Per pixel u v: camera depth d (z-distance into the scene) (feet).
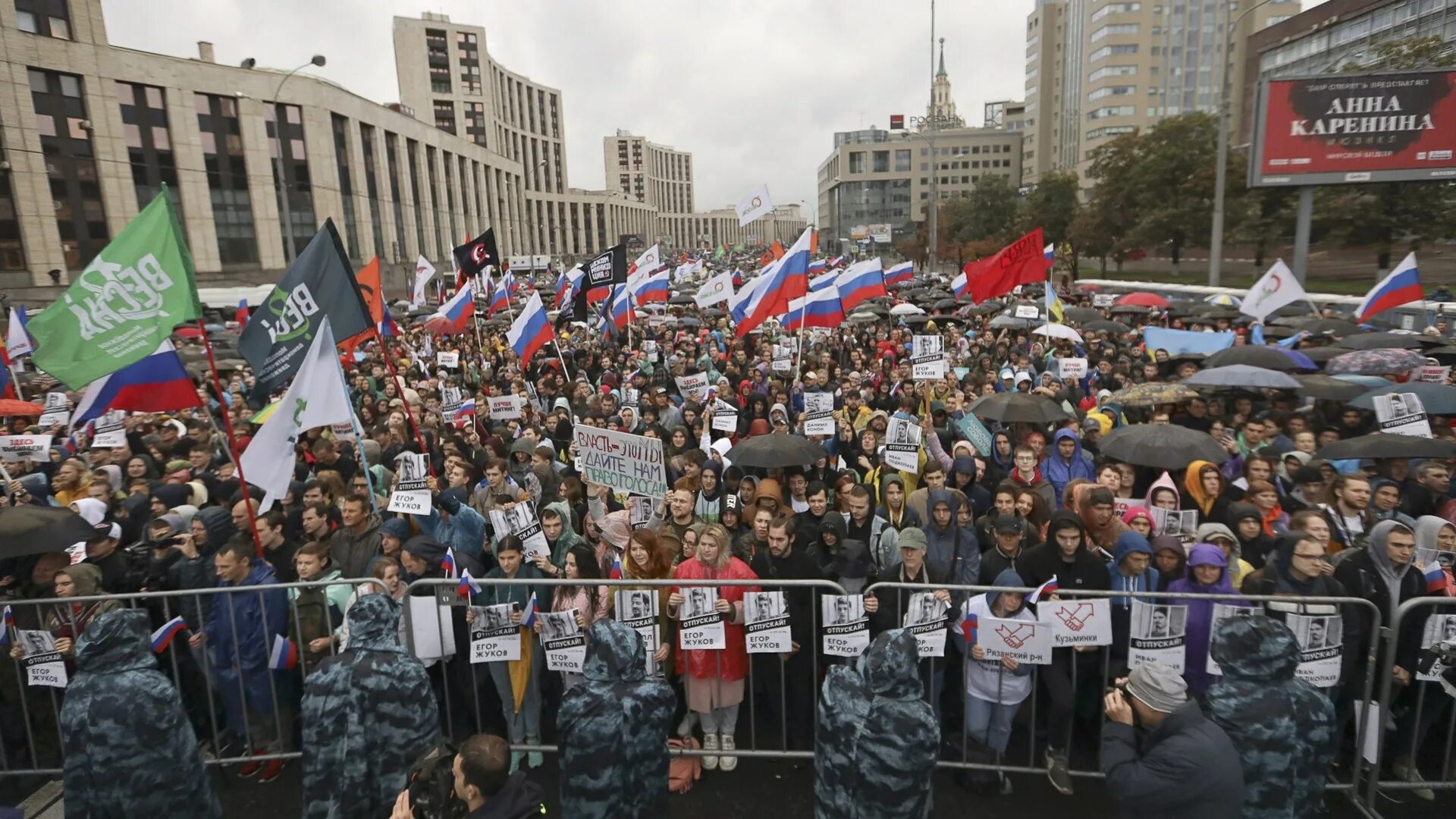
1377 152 77.10
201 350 58.18
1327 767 12.17
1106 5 307.17
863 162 442.09
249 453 20.04
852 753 12.19
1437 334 51.70
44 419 38.09
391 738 13.04
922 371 35.29
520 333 43.96
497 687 17.37
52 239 144.87
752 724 16.90
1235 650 11.84
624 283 56.08
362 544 20.58
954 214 209.56
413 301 92.48
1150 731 11.47
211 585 18.16
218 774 17.35
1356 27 163.02
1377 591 16.08
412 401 41.81
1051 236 164.04
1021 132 421.59
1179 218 122.52
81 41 146.92
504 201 342.23
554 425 36.45
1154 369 40.09
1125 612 16.66
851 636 16.02
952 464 24.89
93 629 13.21
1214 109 295.28
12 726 17.39
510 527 18.02
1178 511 20.30
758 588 16.89
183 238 20.20
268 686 17.48
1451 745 16.74
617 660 12.71
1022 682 15.92
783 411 33.01
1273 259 142.72
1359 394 30.37
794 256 41.63
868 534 20.42
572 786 12.62
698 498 25.18
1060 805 15.84
